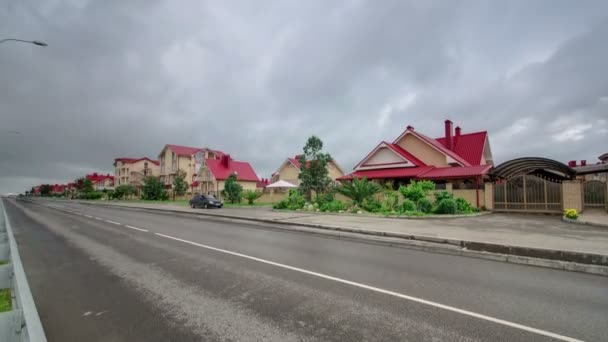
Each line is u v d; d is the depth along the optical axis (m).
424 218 14.70
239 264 6.41
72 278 5.51
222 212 20.12
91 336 3.35
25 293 3.59
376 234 10.15
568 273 5.89
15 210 29.14
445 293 4.66
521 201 17.62
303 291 4.72
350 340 3.20
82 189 83.88
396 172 25.38
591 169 19.86
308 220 14.12
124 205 33.16
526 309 4.05
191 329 3.48
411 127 28.39
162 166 62.53
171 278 5.43
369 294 4.59
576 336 3.32
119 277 5.53
